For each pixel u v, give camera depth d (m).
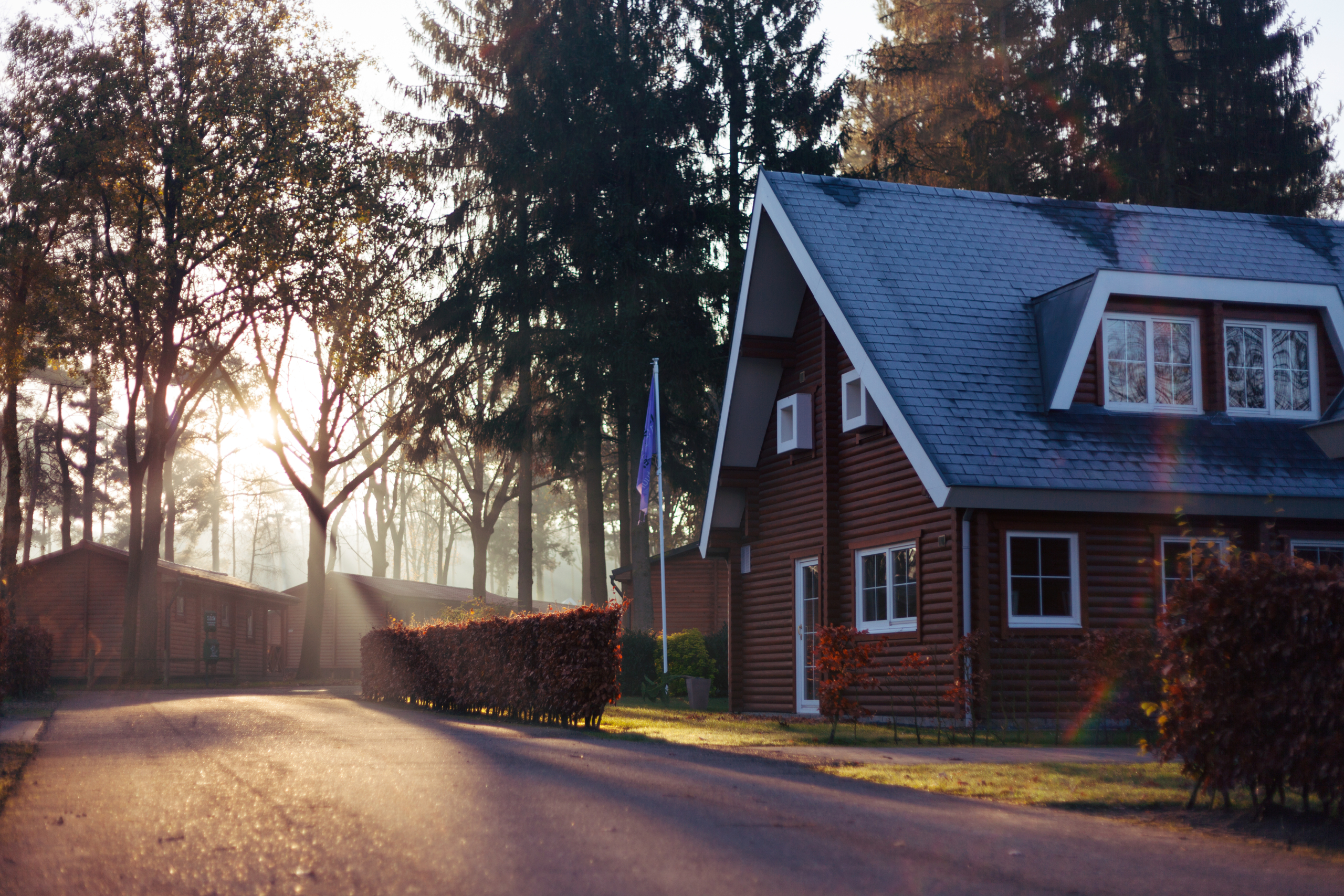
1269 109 37.41
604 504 66.75
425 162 38.38
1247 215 21.36
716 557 23.12
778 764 10.94
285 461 42.56
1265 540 16.64
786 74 38.22
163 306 35.75
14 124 34.09
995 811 7.98
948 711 16.02
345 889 5.18
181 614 49.06
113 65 33.97
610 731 15.05
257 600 58.00
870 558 18.48
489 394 39.91
